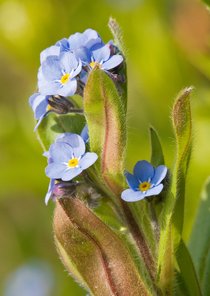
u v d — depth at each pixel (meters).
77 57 0.20
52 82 0.19
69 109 0.20
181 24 0.31
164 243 0.20
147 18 0.33
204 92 0.31
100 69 0.19
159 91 0.33
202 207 0.23
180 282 0.21
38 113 0.20
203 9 0.31
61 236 0.20
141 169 0.19
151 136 0.20
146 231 0.20
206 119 0.31
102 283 0.20
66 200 0.19
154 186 0.19
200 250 0.23
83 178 0.20
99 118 0.19
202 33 0.30
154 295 0.20
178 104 0.19
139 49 0.33
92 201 0.20
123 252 0.20
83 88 0.20
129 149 0.32
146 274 0.20
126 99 0.20
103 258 0.20
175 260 0.21
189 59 0.31
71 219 0.19
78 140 0.19
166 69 0.33
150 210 0.20
